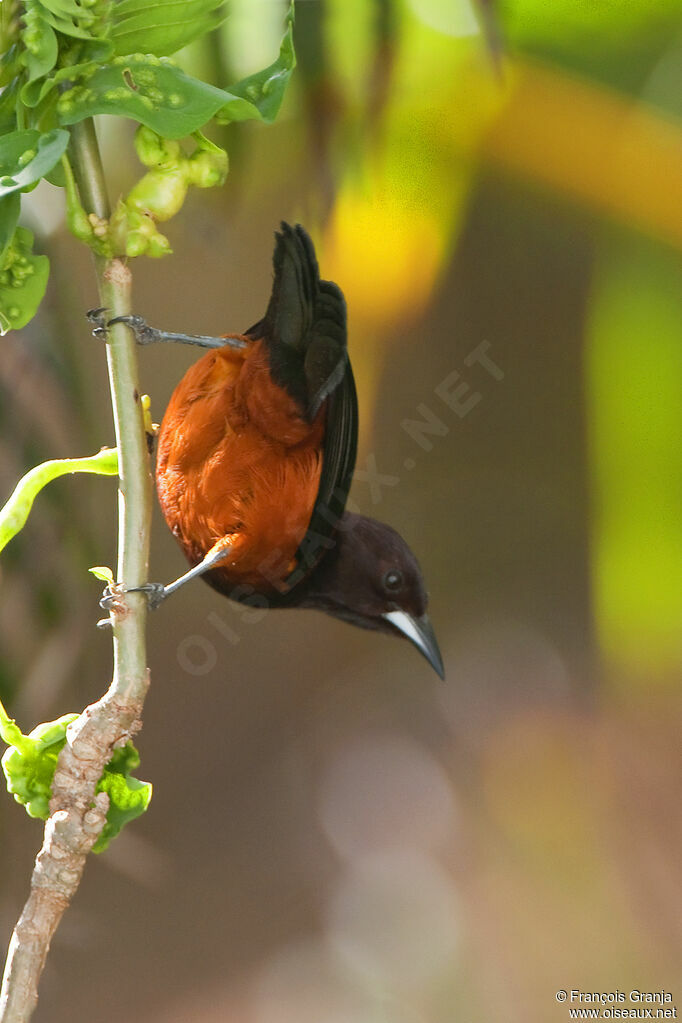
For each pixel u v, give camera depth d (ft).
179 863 11.68
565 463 9.18
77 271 9.18
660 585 8.83
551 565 9.59
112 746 8.47
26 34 8.45
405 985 10.47
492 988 10.14
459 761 11.64
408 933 10.71
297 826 11.85
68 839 8.47
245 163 8.84
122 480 8.47
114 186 8.91
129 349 8.47
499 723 11.32
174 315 9.61
